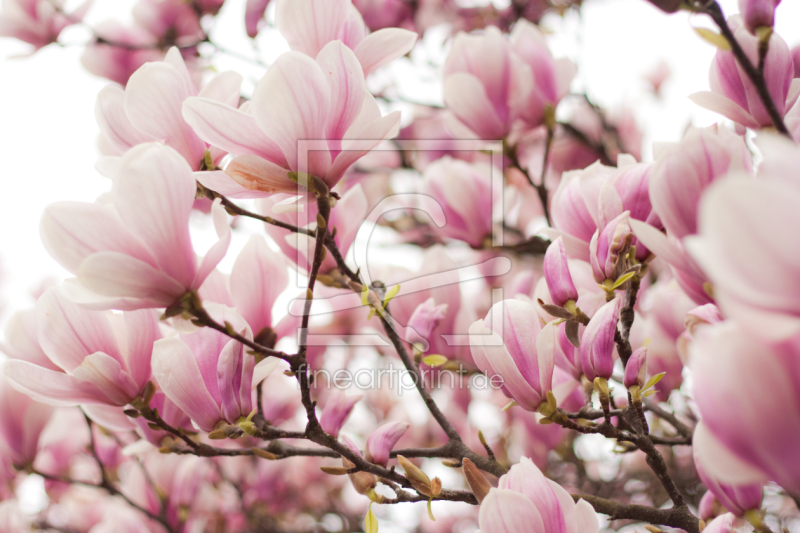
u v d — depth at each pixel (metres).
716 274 0.73
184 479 1.38
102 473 1.37
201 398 1.06
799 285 0.74
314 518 2.30
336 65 1.02
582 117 2.07
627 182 1.08
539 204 2.06
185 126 1.08
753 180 0.73
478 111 1.37
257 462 2.21
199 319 1.02
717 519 1.02
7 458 1.37
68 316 1.08
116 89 1.08
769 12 0.99
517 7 2.24
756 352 0.83
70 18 1.91
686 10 0.99
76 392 1.08
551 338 1.07
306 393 1.07
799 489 0.86
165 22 1.99
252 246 1.15
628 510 1.07
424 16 2.17
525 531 1.00
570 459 1.82
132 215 1.00
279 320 1.17
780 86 1.06
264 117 1.01
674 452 1.76
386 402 2.08
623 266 1.06
